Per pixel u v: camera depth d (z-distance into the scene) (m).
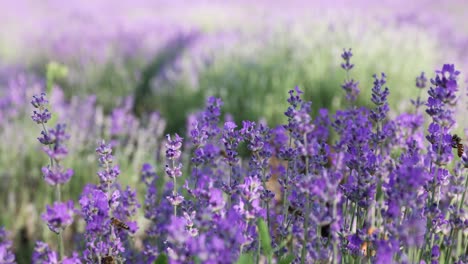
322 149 2.18
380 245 1.48
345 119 2.35
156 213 2.39
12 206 3.56
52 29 11.26
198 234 1.74
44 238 3.25
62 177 1.47
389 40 6.66
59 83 7.19
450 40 8.30
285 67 6.09
